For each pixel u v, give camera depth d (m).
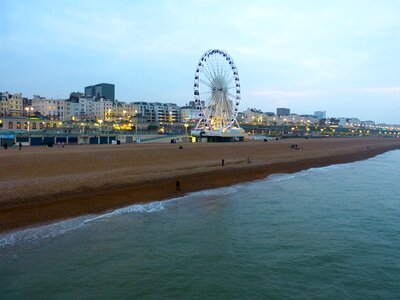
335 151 94.38
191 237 24.45
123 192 35.09
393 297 16.69
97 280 17.91
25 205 28.08
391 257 21.28
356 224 28.00
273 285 17.72
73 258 20.38
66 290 16.86
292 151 84.56
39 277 18.02
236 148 75.12
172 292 16.94
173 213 30.25
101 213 29.03
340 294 16.89
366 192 40.88
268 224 27.80
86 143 90.19
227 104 106.88
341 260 20.78
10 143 77.81
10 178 33.81
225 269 19.47
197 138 101.75
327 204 34.66
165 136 104.56
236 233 25.50
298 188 43.06
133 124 158.12
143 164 48.66
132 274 18.67
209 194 38.22
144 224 26.98
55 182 34.03
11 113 165.12
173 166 49.16
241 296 16.66
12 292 16.53
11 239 22.67
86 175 38.41
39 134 84.38
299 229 26.58
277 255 21.45
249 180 48.12
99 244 22.59
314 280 18.28
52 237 23.33
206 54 101.88
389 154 101.88
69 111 190.62
